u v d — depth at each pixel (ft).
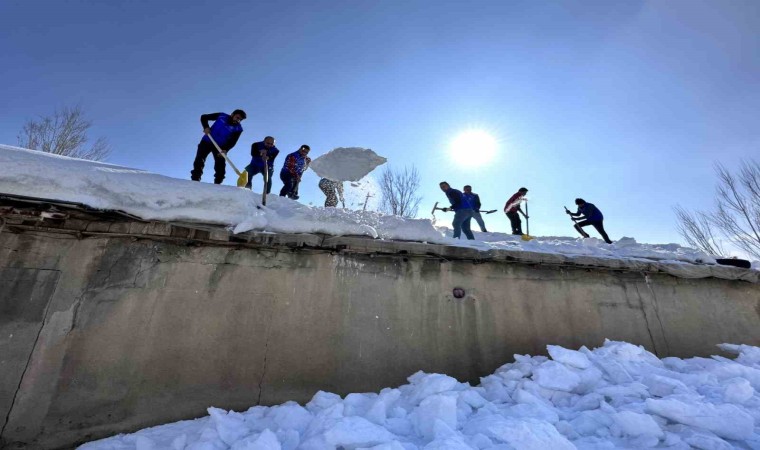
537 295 14.17
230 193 12.25
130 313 10.54
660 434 8.00
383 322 12.41
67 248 10.69
